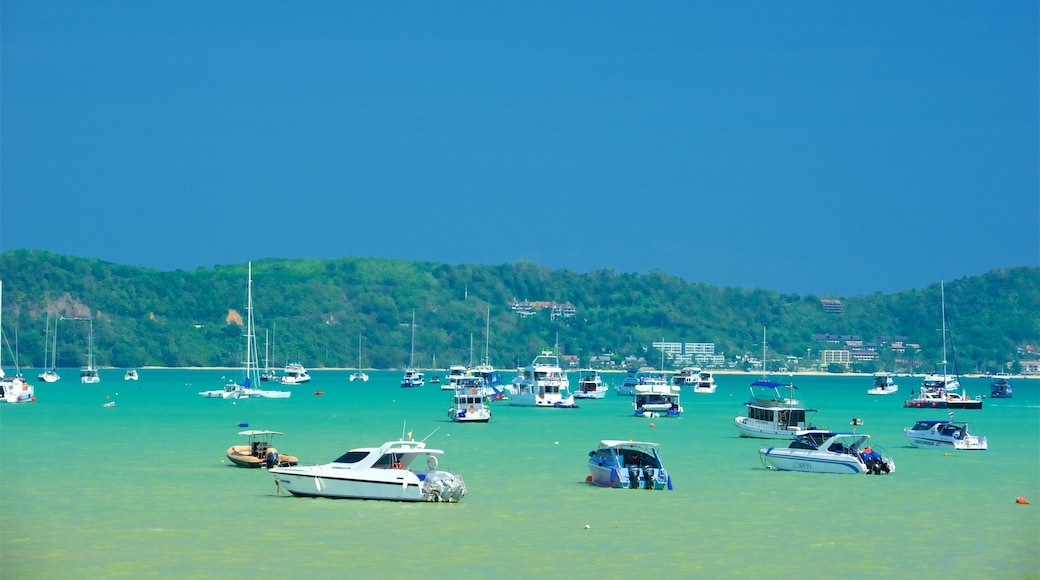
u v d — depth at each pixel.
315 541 61.56
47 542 60.94
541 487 82.38
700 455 108.56
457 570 55.53
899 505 75.50
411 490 74.00
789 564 57.59
